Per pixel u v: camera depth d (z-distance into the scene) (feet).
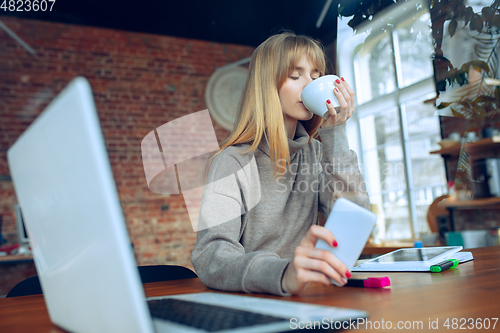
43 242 1.41
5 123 13.73
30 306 2.19
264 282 1.89
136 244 14.67
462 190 8.02
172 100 16.03
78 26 15.01
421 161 9.36
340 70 5.74
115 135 15.07
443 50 4.50
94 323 1.16
